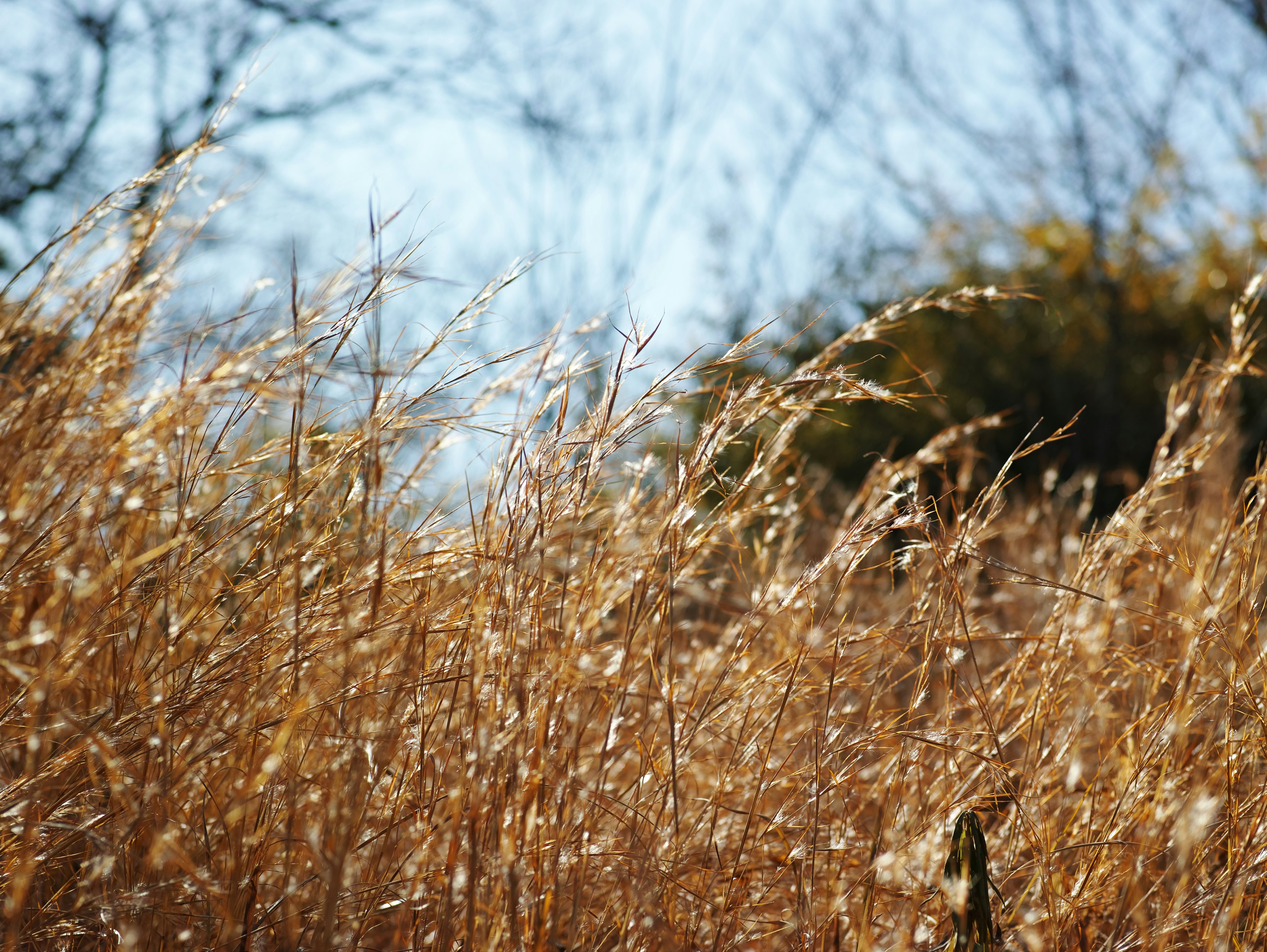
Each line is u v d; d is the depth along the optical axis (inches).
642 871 53.1
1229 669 68.1
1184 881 54.1
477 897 50.2
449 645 59.8
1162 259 426.6
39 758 54.1
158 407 61.1
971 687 69.6
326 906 44.4
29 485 56.1
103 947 53.7
